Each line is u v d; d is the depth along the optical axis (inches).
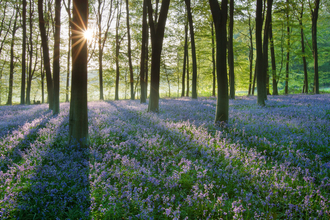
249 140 269.3
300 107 505.7
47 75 589.3
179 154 222.7
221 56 352.8
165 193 156.0
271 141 274.8
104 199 142.8
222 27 349.1
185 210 139.9
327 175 180.4
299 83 1599.4
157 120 375.6
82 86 244.2
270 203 143.9
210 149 234.4
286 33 1135.6
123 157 202.2
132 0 1042.1
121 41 1245.1
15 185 156.6
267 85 1130.7
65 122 363.3
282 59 1222.9
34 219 129.8
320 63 1491.1
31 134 298.8
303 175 183.8
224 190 162.1
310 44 1304.1
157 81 495.2
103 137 271.0
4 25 1154.7
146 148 241.4
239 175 174.4
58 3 493.7
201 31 1074.1
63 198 146.3
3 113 556.4
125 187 157.0
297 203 145.6
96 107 598.5
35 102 1246.9
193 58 933.8
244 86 1611.7
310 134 284.0
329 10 1171.3
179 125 331.0
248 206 136.8
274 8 878.4
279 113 440.8
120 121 363.3
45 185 152.6
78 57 240.4
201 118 405.4
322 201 136.6
